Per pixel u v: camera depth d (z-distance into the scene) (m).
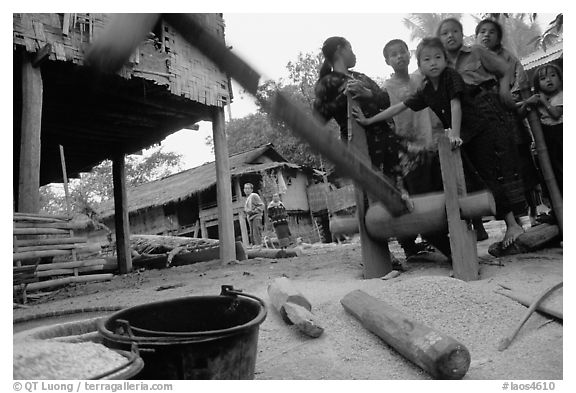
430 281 3.70
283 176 20.12
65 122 8.61
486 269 4.21
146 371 2.07
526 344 2.81
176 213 21.47
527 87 4.78
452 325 3.15
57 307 5.06
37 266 6.30
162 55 7.19
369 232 4.59
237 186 19.28
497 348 2.82
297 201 20.86
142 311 2.60
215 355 2.10
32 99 5.94
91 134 9.59
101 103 7.82
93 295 5.88
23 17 5.75
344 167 1.40
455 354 2.48
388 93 5.07
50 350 1.84
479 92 4.54
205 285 5.67
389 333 2.89
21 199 6.01
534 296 3.34
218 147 8.68
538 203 6.71
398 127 5.04
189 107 8.60
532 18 5.06
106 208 23.52
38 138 6.00
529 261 4.29
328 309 3.63
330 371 2.73
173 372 2.07
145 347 2.05
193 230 20.95
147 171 37.00
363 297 3.45
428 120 5.04
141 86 7.29
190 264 9.68
